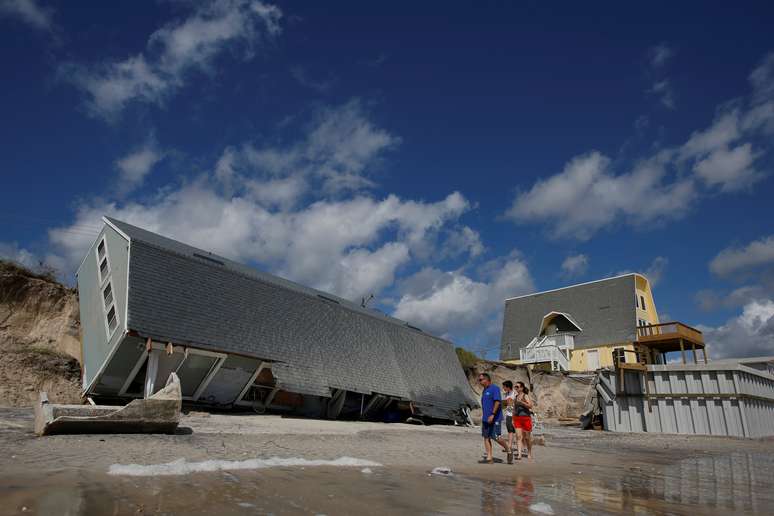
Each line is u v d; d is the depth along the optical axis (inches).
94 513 181.6
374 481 295.4
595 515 233.3
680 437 1005.8
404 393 1053.2
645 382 1152.2
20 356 778.2
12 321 852.0
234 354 761.6
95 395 704.4
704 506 274.8
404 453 483.5
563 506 253.0
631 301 1877.5
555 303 2071.9
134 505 196.9
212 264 858.8
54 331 876.6
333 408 972.6
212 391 785.6
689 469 478.0
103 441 387.2
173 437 443.2
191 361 743.1
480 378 472.7
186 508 197.9
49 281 957.8
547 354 1769.2
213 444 419.5
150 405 446.9
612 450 678.5
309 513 203.5
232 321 804.6
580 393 1528.1
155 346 675.4
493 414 454.0
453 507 233.0
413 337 1272.1
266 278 1062.4
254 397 866.1
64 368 812.0
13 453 310.7
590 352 1834.4
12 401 721.6
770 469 493.0
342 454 433.1
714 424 1053.8
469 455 504.4
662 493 318.3
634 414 1146.7
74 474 253.1
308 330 944.3
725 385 1056.8
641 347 1350.9
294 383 826.2
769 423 1165.1
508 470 402.0
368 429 759.1
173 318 714.2
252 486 252.5
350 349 1009.5
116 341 669.3
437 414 1093.1
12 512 177.5
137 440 406.0
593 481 362.9
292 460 355.9
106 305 750.5
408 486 286.0
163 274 747.4
